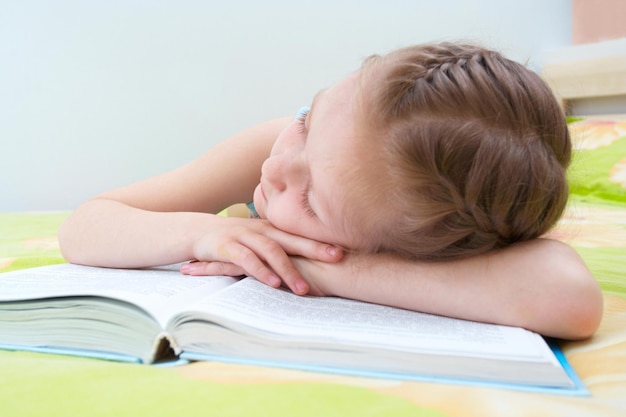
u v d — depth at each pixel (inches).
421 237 22.5
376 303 23.3
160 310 19.1
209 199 36.9
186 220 29.2
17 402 14.4
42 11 86.7
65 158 89.7
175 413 13.7
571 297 20.4
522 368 16.3
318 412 13.8
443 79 22.5
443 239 22.4
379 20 88.9
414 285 22.4
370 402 14.5
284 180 25.0
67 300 20.4
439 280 22.1
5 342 21.4
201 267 26.8
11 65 87.7
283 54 89.7
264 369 17.4
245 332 18.1
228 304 19.7
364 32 89.2
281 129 37.3
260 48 89.5
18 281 24.0
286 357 17.7
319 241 24.9
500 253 22.7
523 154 21.8
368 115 22.5
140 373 16.9
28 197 90.4
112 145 89.6
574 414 14.1
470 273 22.1
